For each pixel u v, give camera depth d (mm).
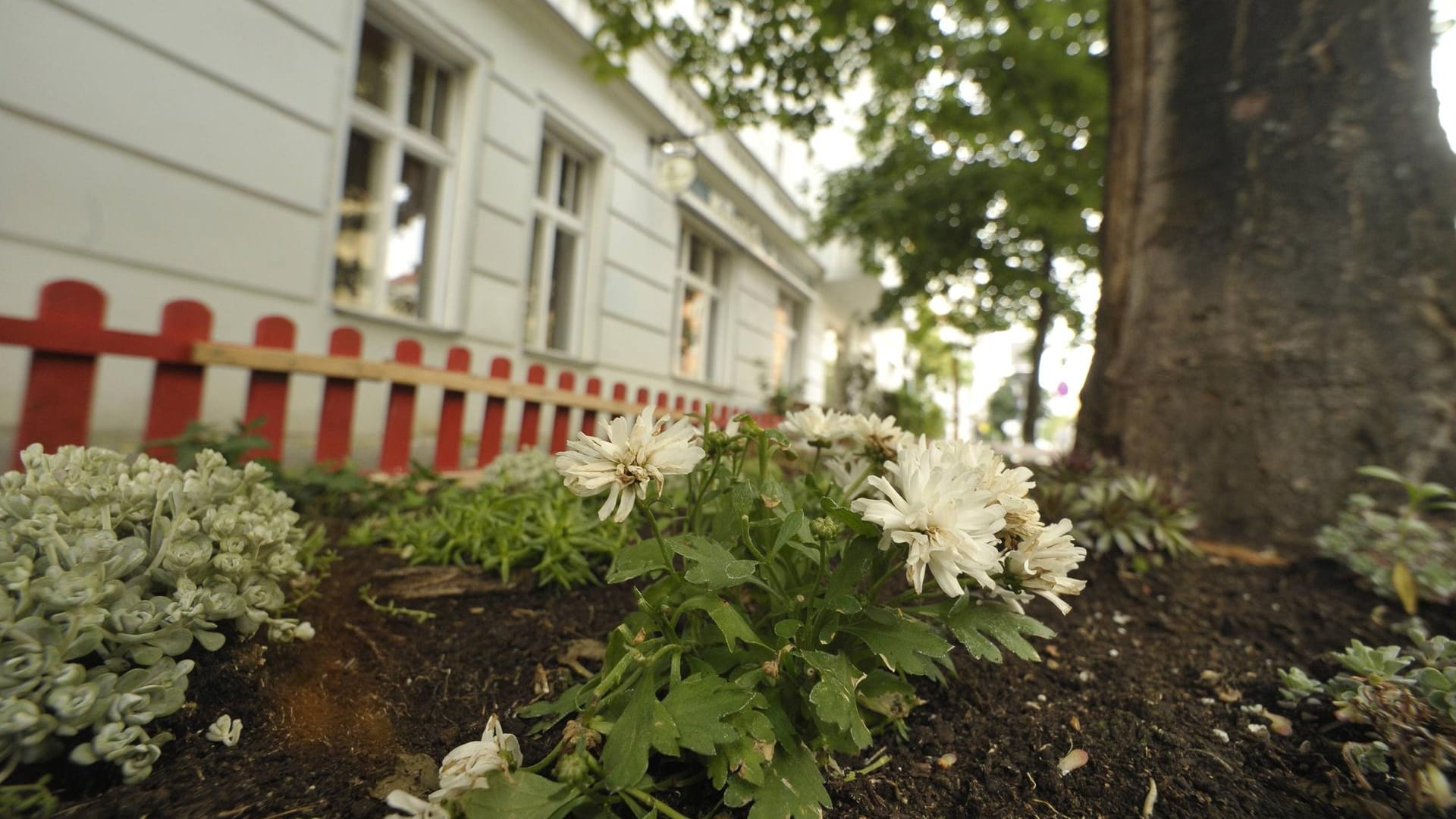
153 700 943
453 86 5375
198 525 1109
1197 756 1186
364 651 1420
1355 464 2111
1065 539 1069
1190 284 2488
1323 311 2215
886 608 1081
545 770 1014
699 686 917
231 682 1125
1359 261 2195
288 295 4043
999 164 8680
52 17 3080
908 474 998
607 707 973
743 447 1248
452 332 5160
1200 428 2402
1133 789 1095
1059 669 1514
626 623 1081
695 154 8109
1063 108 6695
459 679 1359
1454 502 1946
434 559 1876
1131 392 2643
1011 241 9523
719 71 6441
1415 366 2092
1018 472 1185
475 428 5328
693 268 9938
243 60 3770
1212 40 2516
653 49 7828
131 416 3381
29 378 2049
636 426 1010
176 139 3502
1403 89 2254
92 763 895
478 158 5359
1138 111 2762
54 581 886
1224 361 2371
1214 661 1568
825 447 1427
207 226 3650
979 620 1091
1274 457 2229
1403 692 1069
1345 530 1958
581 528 1906
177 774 963
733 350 10602
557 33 6102
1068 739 1231
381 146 4910
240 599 1104
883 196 9188
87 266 3223
